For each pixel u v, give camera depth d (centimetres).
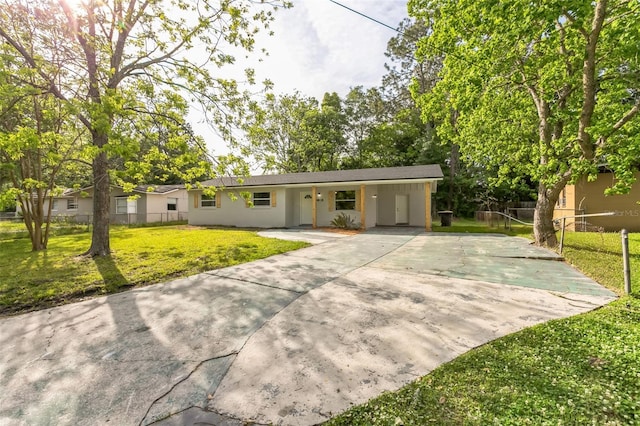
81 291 475
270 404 205
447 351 266
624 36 602
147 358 274
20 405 212
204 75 817
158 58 799
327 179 1409
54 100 768
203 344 298
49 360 273
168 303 418
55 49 679
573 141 720
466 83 828
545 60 773
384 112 2889
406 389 213
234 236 1127
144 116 821
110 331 332
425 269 570
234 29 804
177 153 800
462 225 1631
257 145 901
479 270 552
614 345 260
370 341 290
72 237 1214
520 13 621
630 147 619
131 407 207
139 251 801
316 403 204
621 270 515
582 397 195
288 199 1522
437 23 908
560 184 759
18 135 520
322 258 700
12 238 1215
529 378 219
